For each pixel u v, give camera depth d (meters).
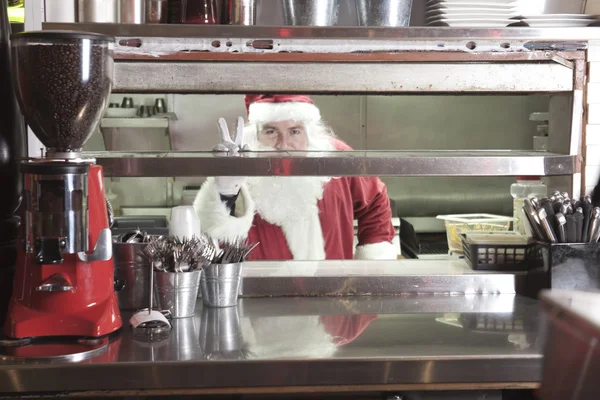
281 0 2.12
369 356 1.54
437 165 1.98
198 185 3.54
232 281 1.97
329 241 3.29
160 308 1.86
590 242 2.00
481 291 2.13
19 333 1.62
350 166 1.95
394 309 1.95
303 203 3.26
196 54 2.07
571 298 0.76
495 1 2.13
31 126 1.67
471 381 1.55
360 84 2.14
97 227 1.67
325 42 2.11
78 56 1.58
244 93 2.17
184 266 1.85
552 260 1.99
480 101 3.71
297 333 1.72
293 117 3.22
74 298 1.64
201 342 1.65
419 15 2.58
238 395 1.64
